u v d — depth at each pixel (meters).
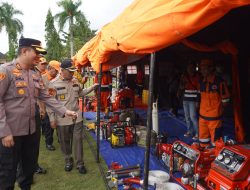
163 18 2.58
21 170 3.76
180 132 7.99
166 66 11.74
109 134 7.25
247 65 7.40
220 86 5.37
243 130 6.15
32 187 4.64
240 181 3.21
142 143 6.55
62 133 5.16
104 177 4.90
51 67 5.89
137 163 5.53
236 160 3.33
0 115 3.09
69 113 3.89
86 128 8.77
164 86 11.96
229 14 4.78
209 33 5.48
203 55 8.64
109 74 10.51
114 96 10.85
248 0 1.74
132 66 14.54
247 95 7.65
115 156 6.02
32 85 3.41
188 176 4.13
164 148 5.19
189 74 7.17
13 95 3.24
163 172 4.64
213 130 5.43
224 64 7.90
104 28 5.29
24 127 3.35
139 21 3.12
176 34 2.44
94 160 5.87
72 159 5.40
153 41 2.85
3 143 3.12
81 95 5.45
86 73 14.52
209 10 2.01
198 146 4.32
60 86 4.88
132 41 3.25
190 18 2.21
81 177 5.02
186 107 7.32
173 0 2.51
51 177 5.05
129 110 8.48
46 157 6.16
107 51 4.96
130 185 4.37
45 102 3.82
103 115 10.21
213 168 3.57
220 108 5.42
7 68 3.20
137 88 14.88
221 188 3.36
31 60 3.31
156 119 6.20
